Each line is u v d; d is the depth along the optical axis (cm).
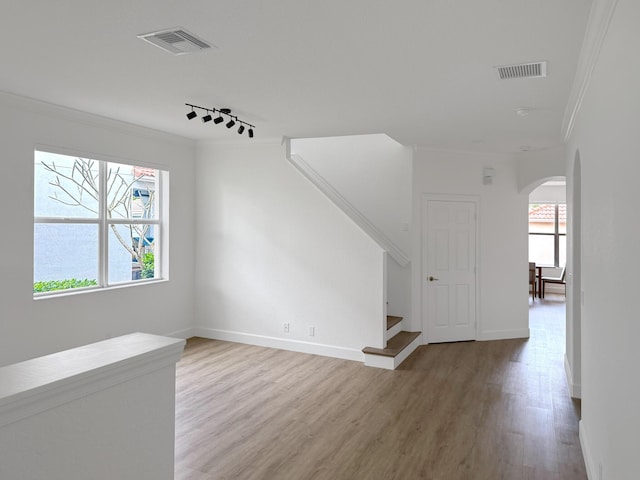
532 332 730
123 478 143
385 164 648
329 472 309
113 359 137
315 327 582
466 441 356
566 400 443
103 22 262
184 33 275
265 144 605
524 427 382
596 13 230
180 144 623
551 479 303
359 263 558
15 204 429
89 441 132
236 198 625
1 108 414
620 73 191
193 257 653
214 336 645
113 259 552
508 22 255
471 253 669
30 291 443
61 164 491
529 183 671
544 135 555
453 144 617
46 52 309
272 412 405
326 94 398
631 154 173
